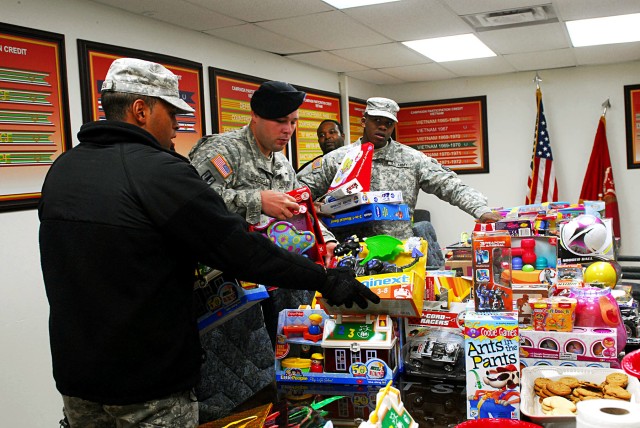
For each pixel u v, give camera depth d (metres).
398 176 2.76
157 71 1.21
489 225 2.09
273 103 1.91
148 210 1.07
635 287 3.09
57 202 1.11
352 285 1.25
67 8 2.88
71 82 2.90
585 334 1.40
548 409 1.23
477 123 6.38
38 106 2.72
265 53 4.62
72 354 1.08
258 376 1.80
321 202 2.12
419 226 4.45
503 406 1.28
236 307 1.36
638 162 5.76
